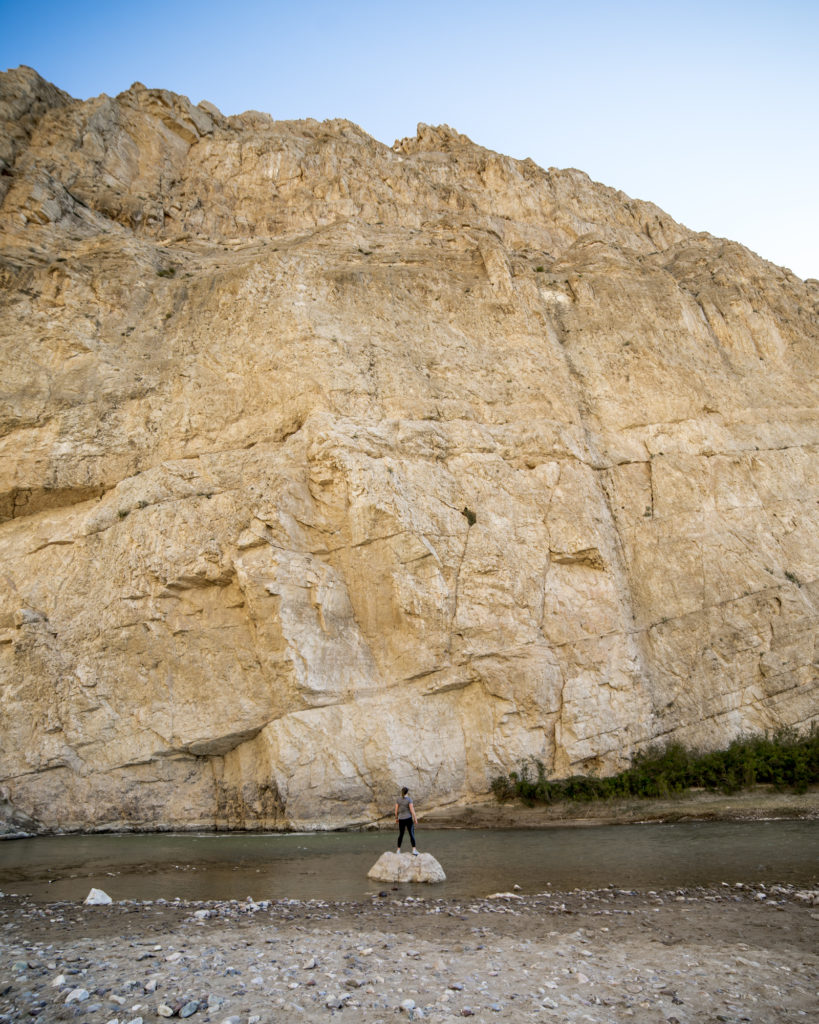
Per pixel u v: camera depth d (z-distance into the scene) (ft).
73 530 70.90
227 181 121.29
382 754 58.85
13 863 43.01
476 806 59.57
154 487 70.44
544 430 77.71
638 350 89.66
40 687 63.00
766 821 51.80
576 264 104.32
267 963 21.98
